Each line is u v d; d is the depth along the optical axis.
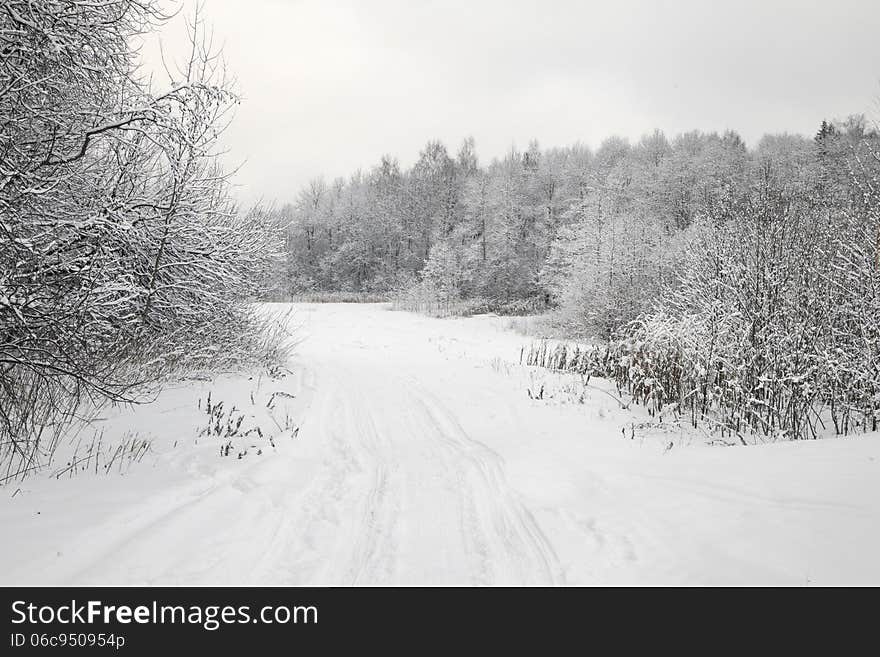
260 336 13.23
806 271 8.72
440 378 13.27
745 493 4.60
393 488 5.71
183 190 6.82
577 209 33.53
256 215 10.77
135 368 7.91
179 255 6.45
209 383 9.80
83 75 5.12
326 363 16.28
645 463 5.98
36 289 4.54
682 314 10.79
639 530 4.36
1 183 4.41
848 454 4.98
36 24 4.38
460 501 5.36
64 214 5.45
